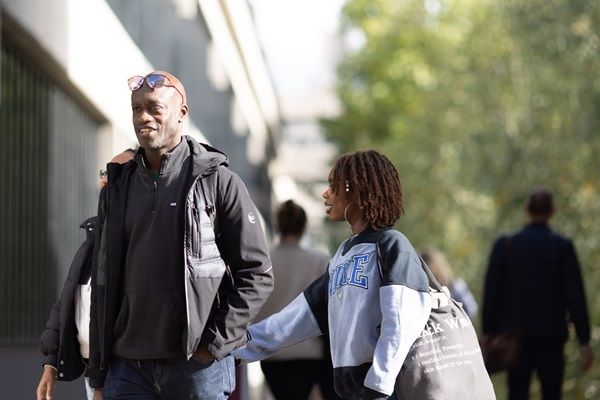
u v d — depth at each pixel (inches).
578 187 1124.5
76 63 730.8
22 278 646.5
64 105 747.4
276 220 589.3
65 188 745.6
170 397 319.9
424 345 321.1
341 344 329.4
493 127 1428.4
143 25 1023.6
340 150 3321.9
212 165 322.0
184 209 317.1
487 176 1289.4
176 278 316.2
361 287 326.6
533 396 968.3
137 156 322.0
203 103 1478.8
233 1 1646.2
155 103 320.5
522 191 1228.5
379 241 329.1
